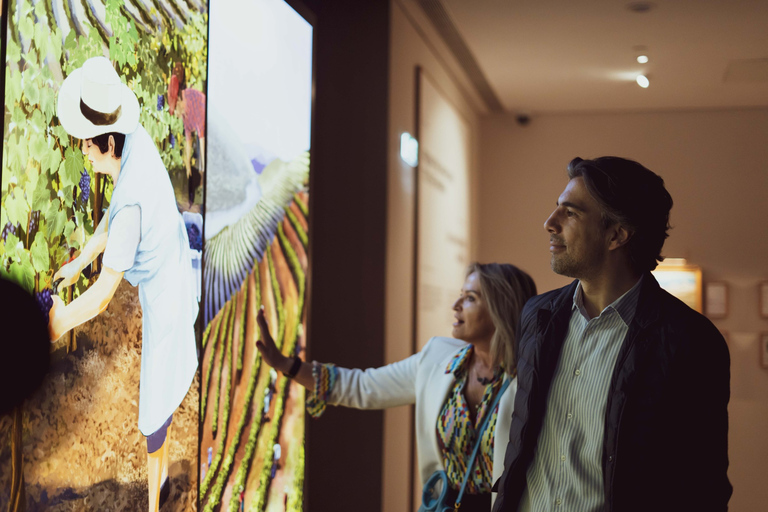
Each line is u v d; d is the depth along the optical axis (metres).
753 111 8.05
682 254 8.12
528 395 1.87
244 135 2.83
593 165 1.83
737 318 7.96
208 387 2.56
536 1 5.12
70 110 1.87
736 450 7.86
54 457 1.80
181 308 2.37
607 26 5.60
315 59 3.53
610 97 7.75
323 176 4.78
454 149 6.95
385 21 4.76
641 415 1.67
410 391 2.61
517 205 8.59
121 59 2.08
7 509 1.65
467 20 5.49
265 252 3.00
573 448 1.79
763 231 7.96
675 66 6.59
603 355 1.80
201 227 2.49
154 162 2.22
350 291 4.70
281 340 3.12
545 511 1.80
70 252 1.86
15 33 1.69
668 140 8.24
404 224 5.15
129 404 2.10
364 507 4.55
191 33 2.44
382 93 4.75
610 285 1.82
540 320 1.93
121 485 2.06
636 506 1.66
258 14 2.94
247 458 2.84
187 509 2.41
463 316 2.41
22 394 1.70
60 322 1.83
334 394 2.64
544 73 6.87
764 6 5.13
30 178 1.73
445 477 2.32
